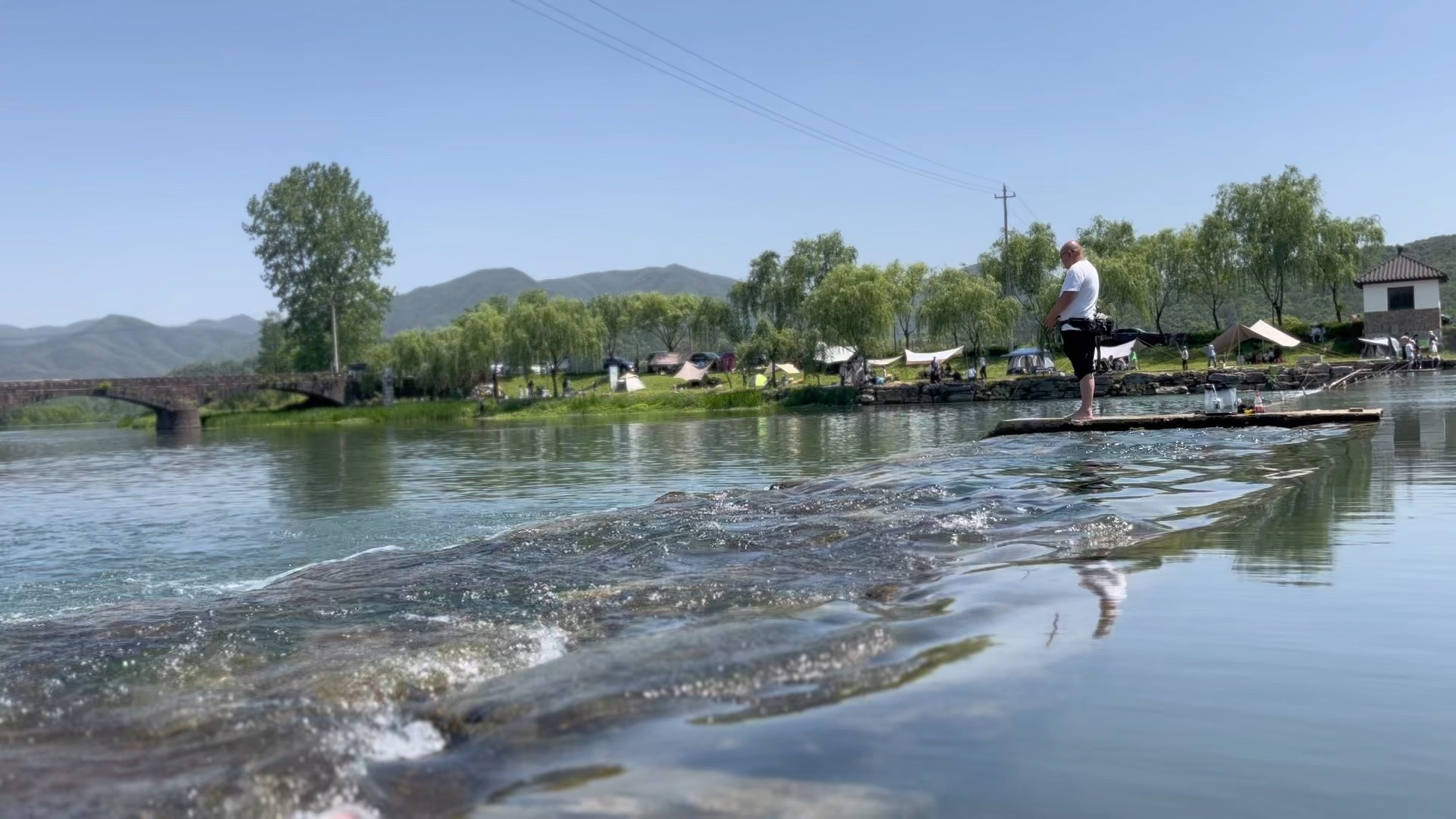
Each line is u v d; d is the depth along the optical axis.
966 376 64.25
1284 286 72.56
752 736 2.41
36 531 12.15
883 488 8.25
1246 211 72.12
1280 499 6.39
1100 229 83.12
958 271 76.12
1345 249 71.00
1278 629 3.23
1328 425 12.19
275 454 31.59
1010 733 2.36
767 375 82.44
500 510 12.00
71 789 2.42
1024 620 3.50
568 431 40.28
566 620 4.28
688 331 128.00
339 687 3.26
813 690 2.75
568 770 2.26
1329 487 6.86
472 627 4.29
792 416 47.34
